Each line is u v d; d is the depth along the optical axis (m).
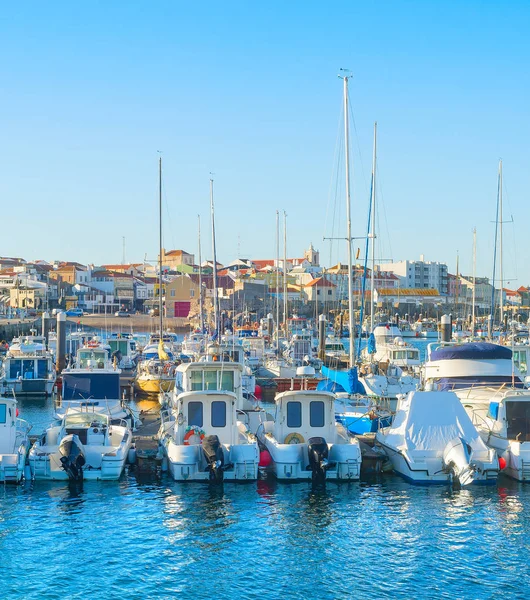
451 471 28.77
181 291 164.75
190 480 29.06
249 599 19.22
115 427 33.06
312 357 68.19
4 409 30.50
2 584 19.94
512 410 31.05
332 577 20.42
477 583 20.06
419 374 47.41
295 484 28.92
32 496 27.16
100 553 21.97
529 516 25.03
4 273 189.50
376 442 32.78
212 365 35.50
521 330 120.88
